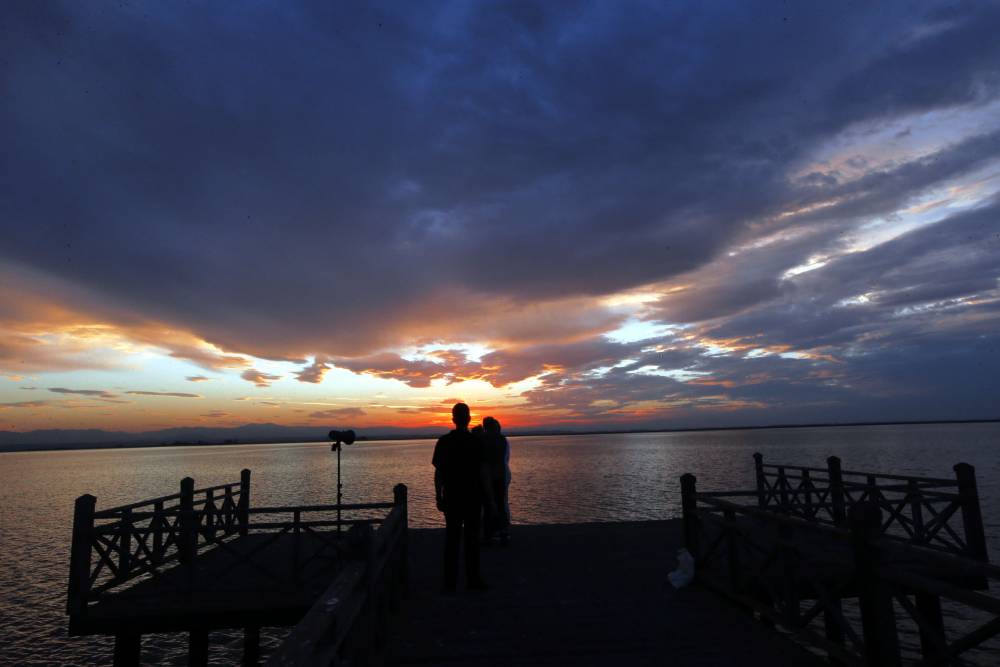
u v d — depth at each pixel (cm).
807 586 665
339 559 777
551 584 744
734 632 561
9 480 8788
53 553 2777
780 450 11425
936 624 846
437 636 565
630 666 485
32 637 1652
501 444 986
